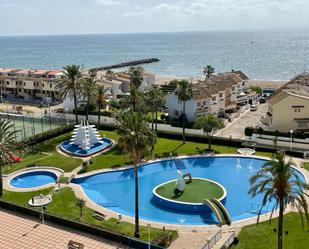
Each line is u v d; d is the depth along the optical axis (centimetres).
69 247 4444
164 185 6356
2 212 5472
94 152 8038
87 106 9731
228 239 4503
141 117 4681
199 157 7812
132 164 7438
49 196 5956
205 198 5797
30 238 4784
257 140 8462
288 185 3784
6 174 6975
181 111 10044
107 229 4809
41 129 9681
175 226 5062
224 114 10900
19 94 14612
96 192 6462
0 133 6116
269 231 4838
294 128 8706
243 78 12938
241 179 6862
